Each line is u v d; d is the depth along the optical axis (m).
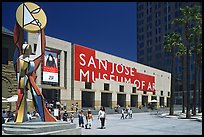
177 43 46.66
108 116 43.84
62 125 18.97
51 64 45.97
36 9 21.52
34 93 20.81
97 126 26.34
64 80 49.28
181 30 106.69
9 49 38.62
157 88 80.62
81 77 52.62
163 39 116.62
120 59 64.75
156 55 119.75
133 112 57.59
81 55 53.00
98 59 57.56
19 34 20.97
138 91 70.81
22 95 20.48
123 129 23.84
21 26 20.86
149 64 123.38
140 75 72.19
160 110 67.31
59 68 48.44
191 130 23.47
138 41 131.75
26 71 20.69
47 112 20.88
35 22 21.34
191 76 98.88
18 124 19.03
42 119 20.69
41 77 44.19
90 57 55.22
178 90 105.94
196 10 42.22
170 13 114.75
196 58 42.84
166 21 116.31
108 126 26.45
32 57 20.92
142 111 61.50
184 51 48.50
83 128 24.27
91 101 56.28
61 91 48.06
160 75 82.94
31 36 40.94
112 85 61.50
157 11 122.06
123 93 65.00
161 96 82.81
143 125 27.97
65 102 48.66
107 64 60.25
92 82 55.56
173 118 39.28
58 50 48.25
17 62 20.55
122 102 66.00
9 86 38.41
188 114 38.56
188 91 39.12
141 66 73.12
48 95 47.12
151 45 123.31
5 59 38.06
